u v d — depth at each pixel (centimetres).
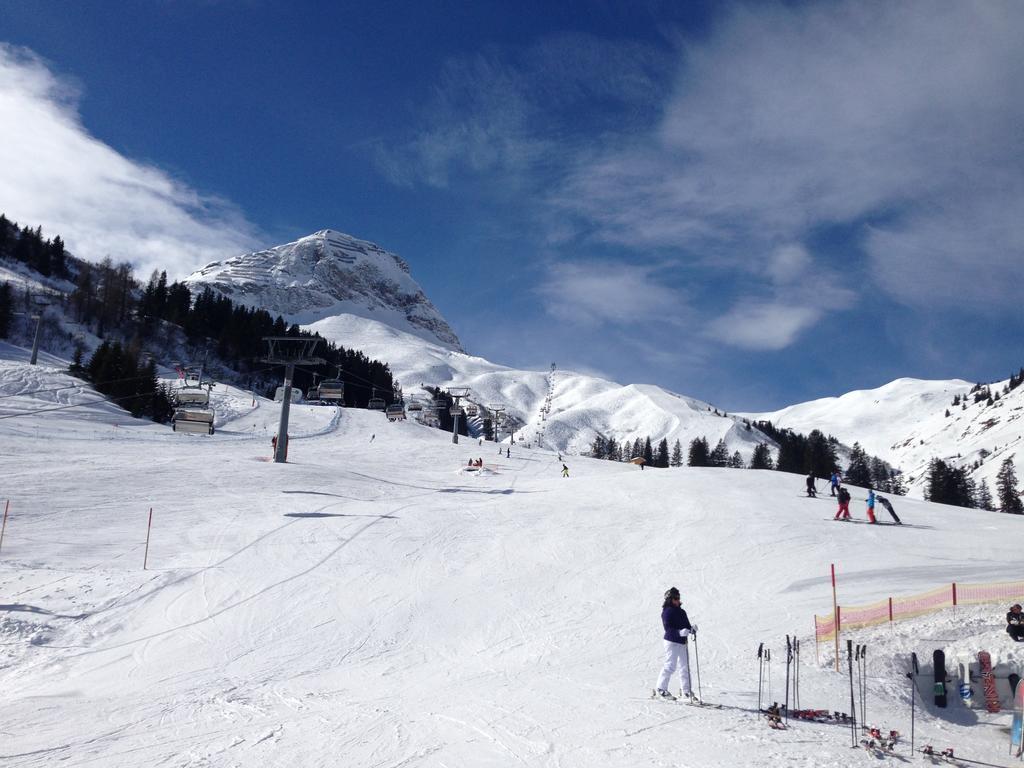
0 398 6038
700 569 2148
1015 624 1203
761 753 741
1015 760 824
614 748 756
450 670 1220
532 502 3419
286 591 1795
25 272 14688
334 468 4619
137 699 1012
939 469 12731
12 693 1068
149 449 4953
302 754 741
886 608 1538
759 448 15375
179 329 14200
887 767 736
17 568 1923
